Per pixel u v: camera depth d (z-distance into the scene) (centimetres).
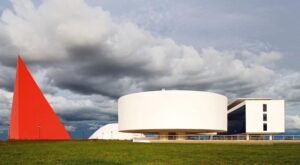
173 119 4325
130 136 7850
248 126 5309
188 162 1766
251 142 4156
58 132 4159
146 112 4434
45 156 2038
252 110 5347
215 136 4778
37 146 2939
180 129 4428
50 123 4112
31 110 3997
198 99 4388
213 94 4512
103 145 3238
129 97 4653
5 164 1639
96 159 1889
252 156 2111
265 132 5297
